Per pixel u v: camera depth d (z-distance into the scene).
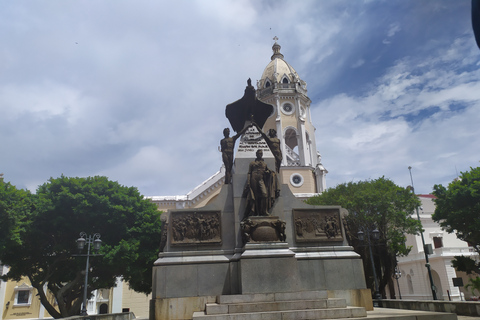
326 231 15.97
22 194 24.69
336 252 15.53
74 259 27.48
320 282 14.95
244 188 15.70
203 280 14.33
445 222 31.66
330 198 36.72
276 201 15.59
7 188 23.89
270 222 14.56
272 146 16.97
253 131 17.41
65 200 27.06
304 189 57.25
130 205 29.97
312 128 64.62
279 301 12.39
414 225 33.62
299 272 14.96
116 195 29.12
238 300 12.57
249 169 15.71
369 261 33.00
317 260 15.20
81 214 27.28
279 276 13.58
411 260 50.00
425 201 59.69
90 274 27.58
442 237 51.62
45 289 41.84
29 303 41.53
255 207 15.12
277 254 13.77
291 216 15.98
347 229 16.30
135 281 29.45
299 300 12.59
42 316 41.47
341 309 11.35
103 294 45.09
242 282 13.39
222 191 15.98
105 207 28.22
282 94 63.19
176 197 54.03
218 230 15.31
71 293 29.80
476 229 28.22
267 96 63.75
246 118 18.23
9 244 23.95
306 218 16.05
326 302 12.11
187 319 13.61
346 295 14.82
